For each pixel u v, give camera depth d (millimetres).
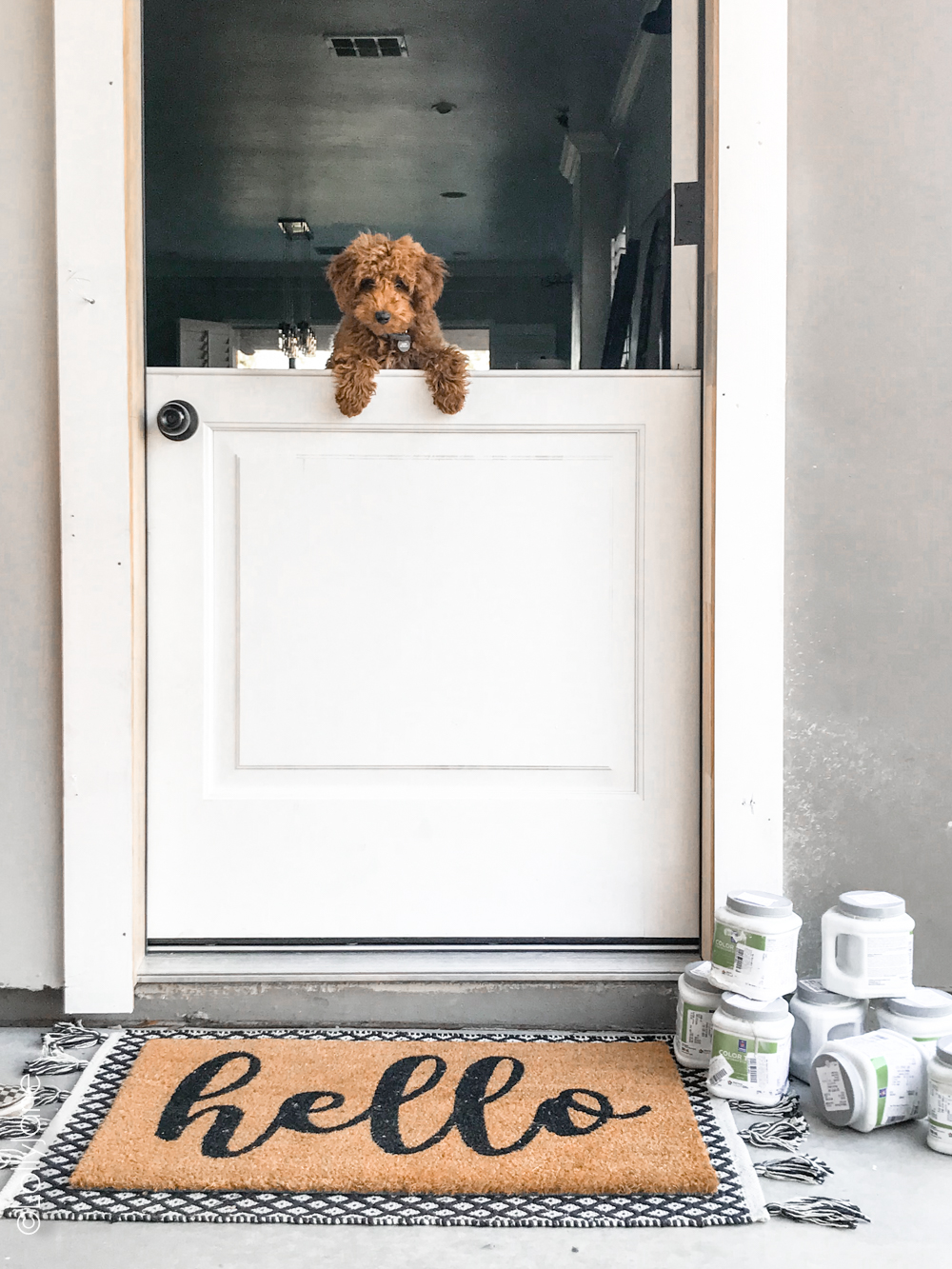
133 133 1689
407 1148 1298
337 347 1777
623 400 1750
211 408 1733
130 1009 1677
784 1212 1199
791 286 1702
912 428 1720
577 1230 1177
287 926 1762
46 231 1657
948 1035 1486
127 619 1663
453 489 1754
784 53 1668
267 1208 1195
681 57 1753
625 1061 1564
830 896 1742
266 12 2947
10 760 1686
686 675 1764
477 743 1765
